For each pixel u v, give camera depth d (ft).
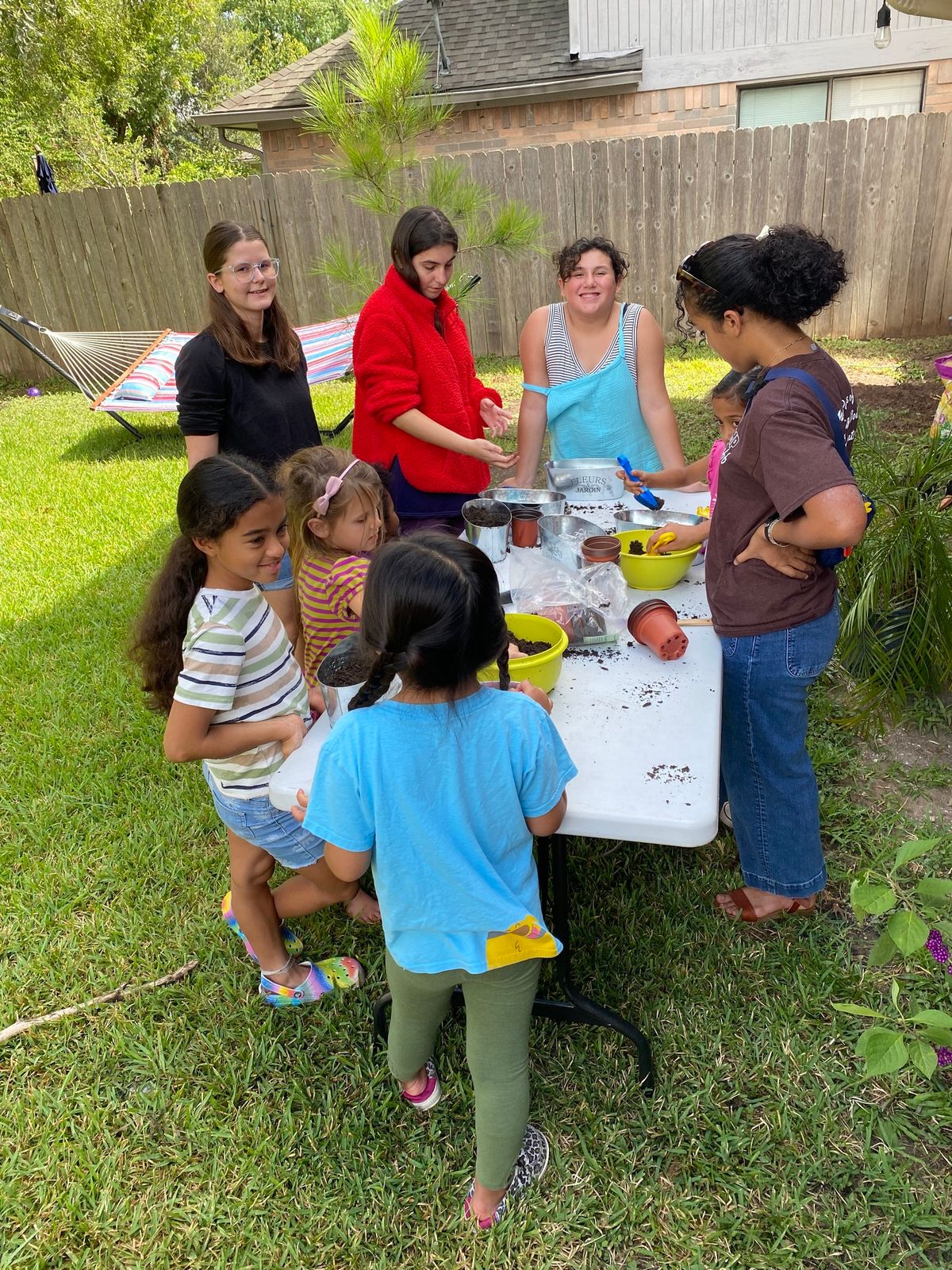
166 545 16.94
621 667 6.44
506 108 34.78
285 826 6.12
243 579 5.72
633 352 10.24
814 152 25.85
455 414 10.02
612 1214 5.61
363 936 7.91
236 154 82.58
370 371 9.52
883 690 10.39
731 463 6.26
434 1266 5.45
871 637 10.56
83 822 9.63
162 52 69.26
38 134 53.57
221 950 7.89
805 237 5.69
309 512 6.64
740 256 5.72
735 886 8.21
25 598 15.06
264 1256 5.55
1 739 11.21
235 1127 6.34
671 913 7.93
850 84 32.63
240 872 6.59
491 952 4.82
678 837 4.85
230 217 29.81
